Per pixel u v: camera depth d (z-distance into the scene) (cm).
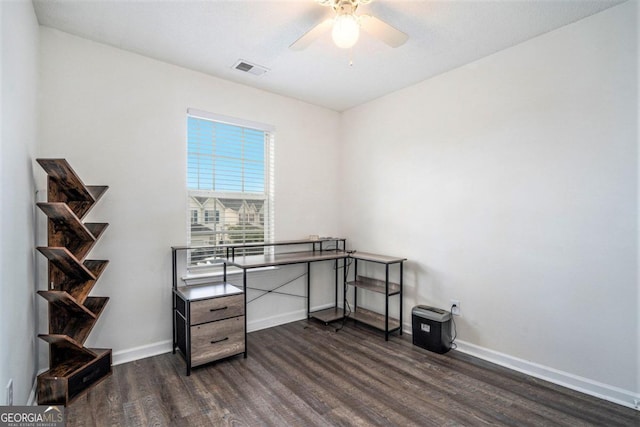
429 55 273
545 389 226
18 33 175
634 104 202
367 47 259
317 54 272
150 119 277
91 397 212
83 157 247
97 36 244
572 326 228
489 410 202
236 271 334
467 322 289
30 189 201
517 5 206
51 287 212
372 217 382
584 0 202
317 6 206
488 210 274
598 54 215
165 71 285
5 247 152
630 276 205
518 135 255
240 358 274
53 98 235
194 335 246
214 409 201
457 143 297
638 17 200
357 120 401
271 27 232
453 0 200
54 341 205
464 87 291
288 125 372
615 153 210
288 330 344
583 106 222
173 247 281
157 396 214
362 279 393
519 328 255
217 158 326
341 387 229
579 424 188
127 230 266
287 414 197
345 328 351
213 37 245
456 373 250
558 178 234
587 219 221
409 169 340
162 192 283
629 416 195
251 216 351
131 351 267
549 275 239
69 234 220
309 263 387
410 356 280
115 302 260
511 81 259
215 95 315
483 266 278
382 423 189
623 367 207
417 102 332
